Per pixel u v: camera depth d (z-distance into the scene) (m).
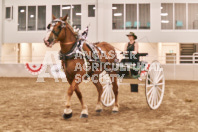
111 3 23.36
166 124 6.51
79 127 6.21
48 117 7.31
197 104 9.44
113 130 5.95
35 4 24.38
